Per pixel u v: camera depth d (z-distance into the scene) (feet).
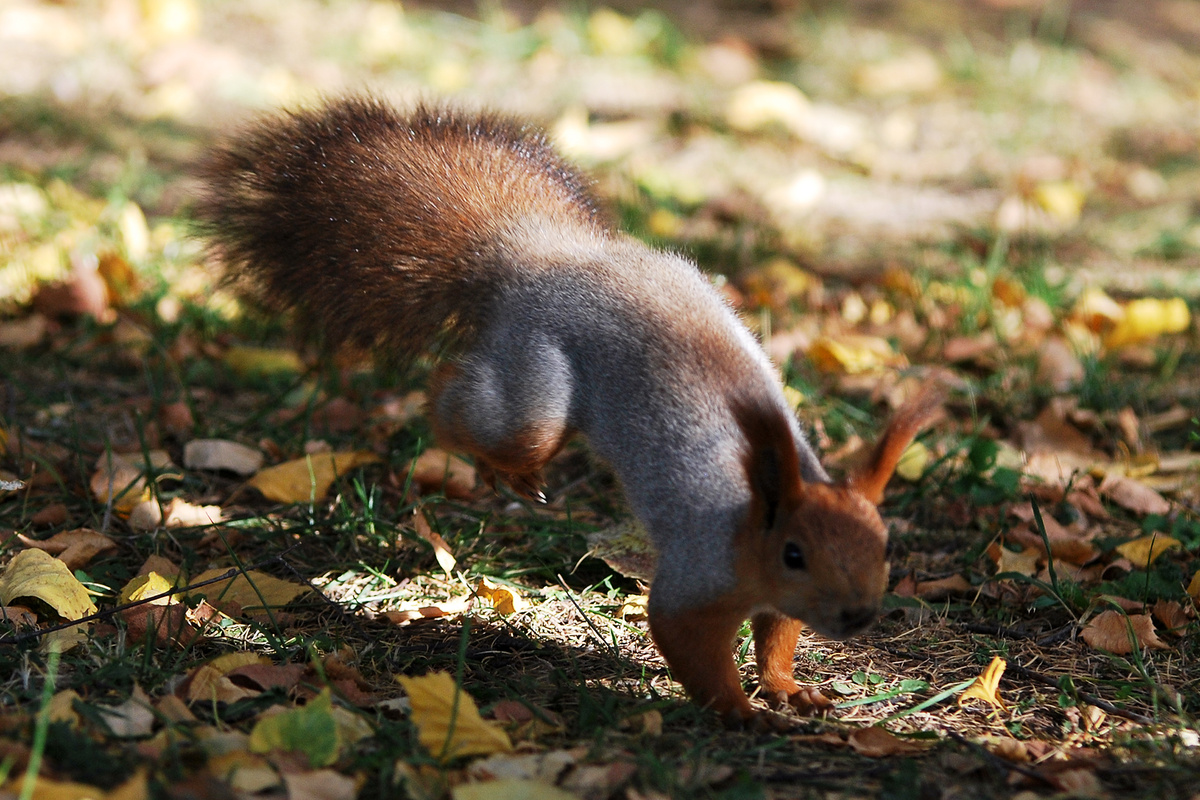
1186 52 66.59
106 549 24.03
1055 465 29.96
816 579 17.13
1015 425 31.81
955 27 67.87
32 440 28.68
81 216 40.14
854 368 34.45
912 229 46.03
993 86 59.36
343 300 25.62
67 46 53.83
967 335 37.24
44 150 45.80
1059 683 20.68
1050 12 70.23
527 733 17.98
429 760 16.53
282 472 27.09
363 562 24.58
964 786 17.17
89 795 14.14
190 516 25.62
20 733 16.06
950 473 28.40
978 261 42.78
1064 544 25.25
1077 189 48.16
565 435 21.89
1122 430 31.53
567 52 59.21
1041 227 45.85
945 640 22.59
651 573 23.90
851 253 43.78
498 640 21.66
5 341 33.86
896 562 25.76
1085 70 62.39
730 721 19.02
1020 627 23.16
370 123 26.02
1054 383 34.17
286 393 31.09
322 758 16.25
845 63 61.77
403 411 31.91
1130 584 23.77
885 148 53.62
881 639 22.65
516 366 22.26
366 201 25.26
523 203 24.88
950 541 26.76
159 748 16.33
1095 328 37.37
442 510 27.40
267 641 20.97
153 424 29.81
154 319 35.50
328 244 25.53
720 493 18.92
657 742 17.90
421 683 17.13
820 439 30.25
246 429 30.68
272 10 60.13
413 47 57.88
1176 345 37.09
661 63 59.36
